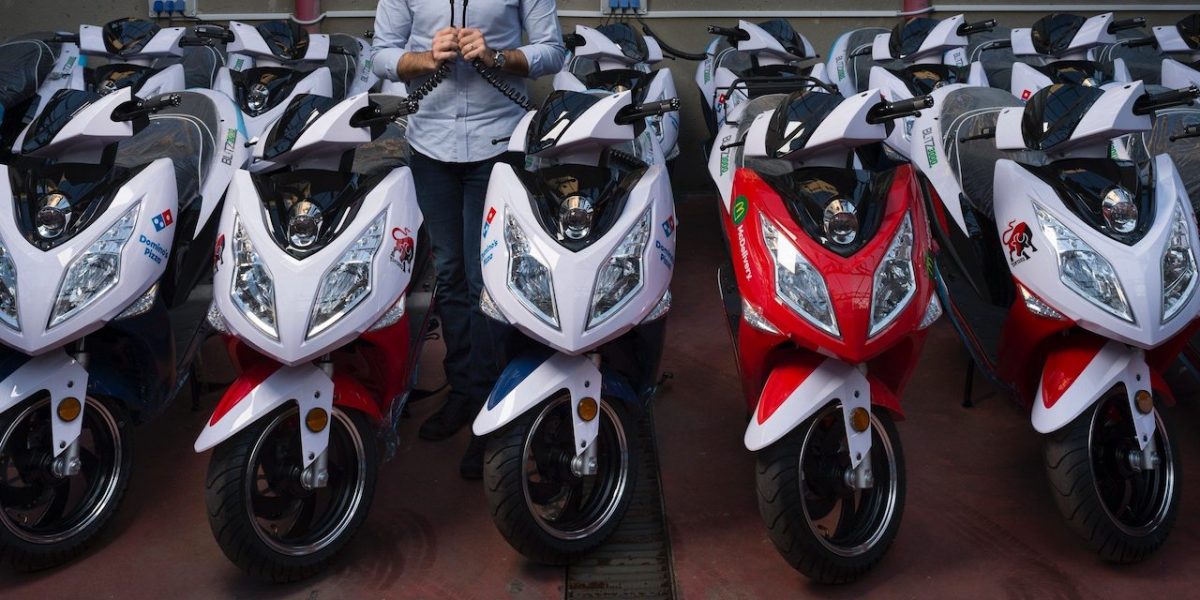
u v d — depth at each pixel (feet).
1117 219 9.33
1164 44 18.79
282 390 9.04
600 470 10.03
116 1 23.15
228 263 9.25
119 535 10.44
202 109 13.15
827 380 8.93
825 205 9.21
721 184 12.56
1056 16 18.94
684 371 14.01
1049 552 9.93
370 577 9.71
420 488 11.28
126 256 9.57
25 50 16.46
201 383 13.30
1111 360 9.21
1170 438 9.68
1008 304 12.24
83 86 16.99
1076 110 9.81
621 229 9.40
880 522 9.45
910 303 9.00
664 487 11.18
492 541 10.28
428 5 11.13
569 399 9.46
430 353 14.82
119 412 10.27
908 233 9.30
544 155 9.88
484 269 9.57
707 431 12.39
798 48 18.70
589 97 9.91
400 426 12.66
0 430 9.25
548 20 11.33
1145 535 9.41
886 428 9.48
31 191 9.61
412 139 11.37
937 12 23.91
